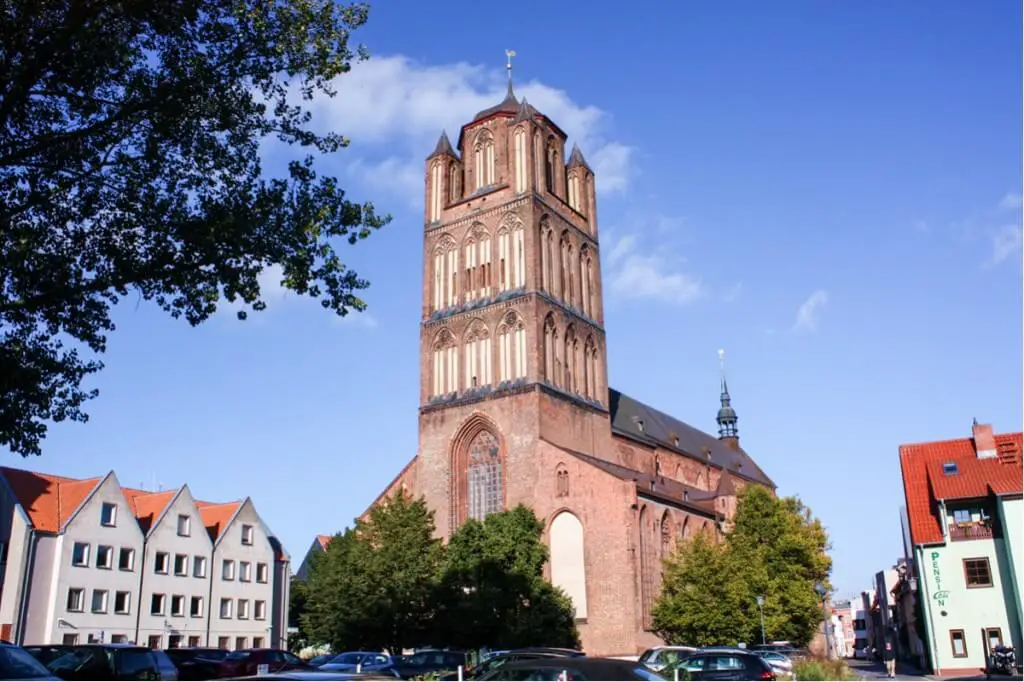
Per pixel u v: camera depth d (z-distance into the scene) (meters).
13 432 24.48
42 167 23.45
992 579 57.84
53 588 63.12
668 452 95.81
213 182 24.94
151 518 73.44
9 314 24.03
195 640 73.06
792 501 80.94
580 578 66.44
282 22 24.77
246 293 25.12
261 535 81.81
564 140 84.31
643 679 16.00
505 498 70.75
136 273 23.97
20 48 22.09
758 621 65.19
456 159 84.25
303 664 44.47
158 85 23.67
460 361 76.31
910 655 96.69
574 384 77.00
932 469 62.69
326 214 25.14
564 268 79.62
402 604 57.56
